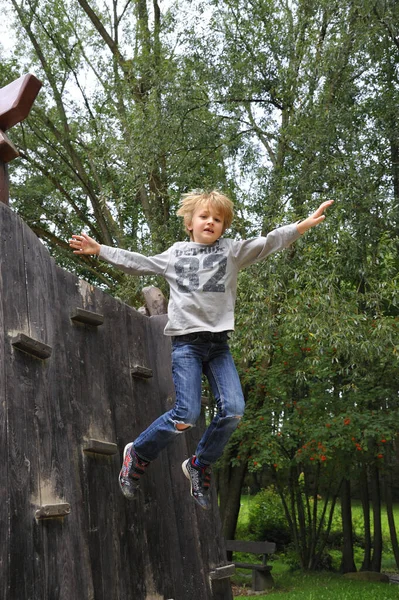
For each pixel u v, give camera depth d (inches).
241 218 440.8
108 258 121.5
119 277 542.3
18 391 93.4
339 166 408.8
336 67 427.2
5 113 106.0
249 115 487.5
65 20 625.3
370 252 378.0
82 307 124.0
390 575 594.6
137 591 120.8
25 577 86.2
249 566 489.7
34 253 107.5
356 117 436.8
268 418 463.2
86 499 109.7
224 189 462.0
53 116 630.5
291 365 470.3
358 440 443.8
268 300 364.8
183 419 114.0
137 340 147.4
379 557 570.6
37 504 93.0
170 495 145.3
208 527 148.3
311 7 434.0
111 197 496.4
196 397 115.3
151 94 454.9
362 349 349.7
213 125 465.4
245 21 459.5
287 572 564.7
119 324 139.2
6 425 88.4
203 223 121.2
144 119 442.6
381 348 347.9
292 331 371.9
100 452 115.1
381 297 349.4
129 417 133.6
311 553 569.9
